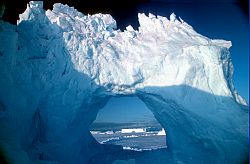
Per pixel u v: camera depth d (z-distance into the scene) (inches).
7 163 358.6
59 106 521.7
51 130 513.3
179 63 527.2
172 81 532.1
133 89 558.6
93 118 637.3
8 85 425.7
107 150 707.4
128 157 656.4
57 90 518.6
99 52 551.2
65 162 530.0
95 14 615.5
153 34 594.6
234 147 479.8
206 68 521.3
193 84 522.9
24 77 469.4
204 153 513.0
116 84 550.6
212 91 518.9
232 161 479.2
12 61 446.9
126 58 560.7
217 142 492.1
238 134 482.0
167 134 596.7
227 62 527.5
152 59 543.2
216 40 573.0
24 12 522.6
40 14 530.0
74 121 563.2
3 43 438.0
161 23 602.2
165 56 534.6
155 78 544.7
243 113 499.2
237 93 551.5
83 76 533.0
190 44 549.6
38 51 510.0
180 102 517.7
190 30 596.7
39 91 491.5
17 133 412.8
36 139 505.7
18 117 438.6
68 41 531.5
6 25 468.1
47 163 424.2
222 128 490.9
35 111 488.1
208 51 512.1
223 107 507.8
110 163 629.9
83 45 538.6
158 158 615.8
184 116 521.0
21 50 481.7
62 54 523.8
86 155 649.6
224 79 516.1
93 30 581.6
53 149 502.3
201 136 511.2
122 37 590.2
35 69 497.4
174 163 550.9
